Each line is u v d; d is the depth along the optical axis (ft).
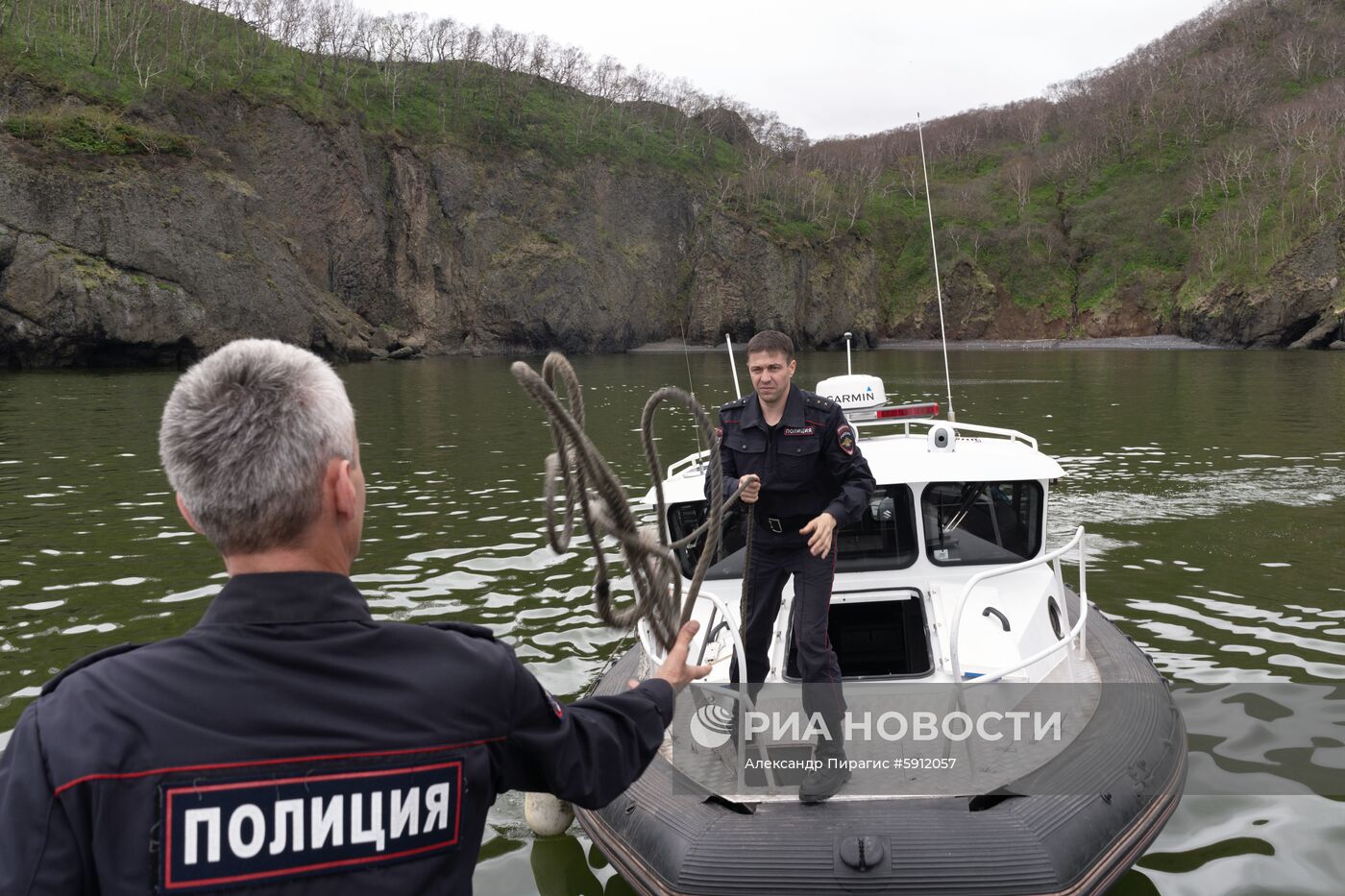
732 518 19.42
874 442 22.20
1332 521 39.24
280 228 213.25
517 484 51.13
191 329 173.58
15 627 28.32
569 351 275.59
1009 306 368.89
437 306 261.65
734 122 435.53
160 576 33.32
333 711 4.93
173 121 209.56
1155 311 349.82
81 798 4.58
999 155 492.95
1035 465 19.51
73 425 78.28
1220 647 25.64
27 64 199.11
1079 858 13.08
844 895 12.57
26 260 159.74
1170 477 50.80
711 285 306.14
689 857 13.24
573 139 310.24
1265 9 539.70
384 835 4.95
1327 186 316.40
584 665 25.30
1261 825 16.74
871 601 18.88
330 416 5.35
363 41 310.86
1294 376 134.51
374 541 38.37
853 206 375.25
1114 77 524.52
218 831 4.65
